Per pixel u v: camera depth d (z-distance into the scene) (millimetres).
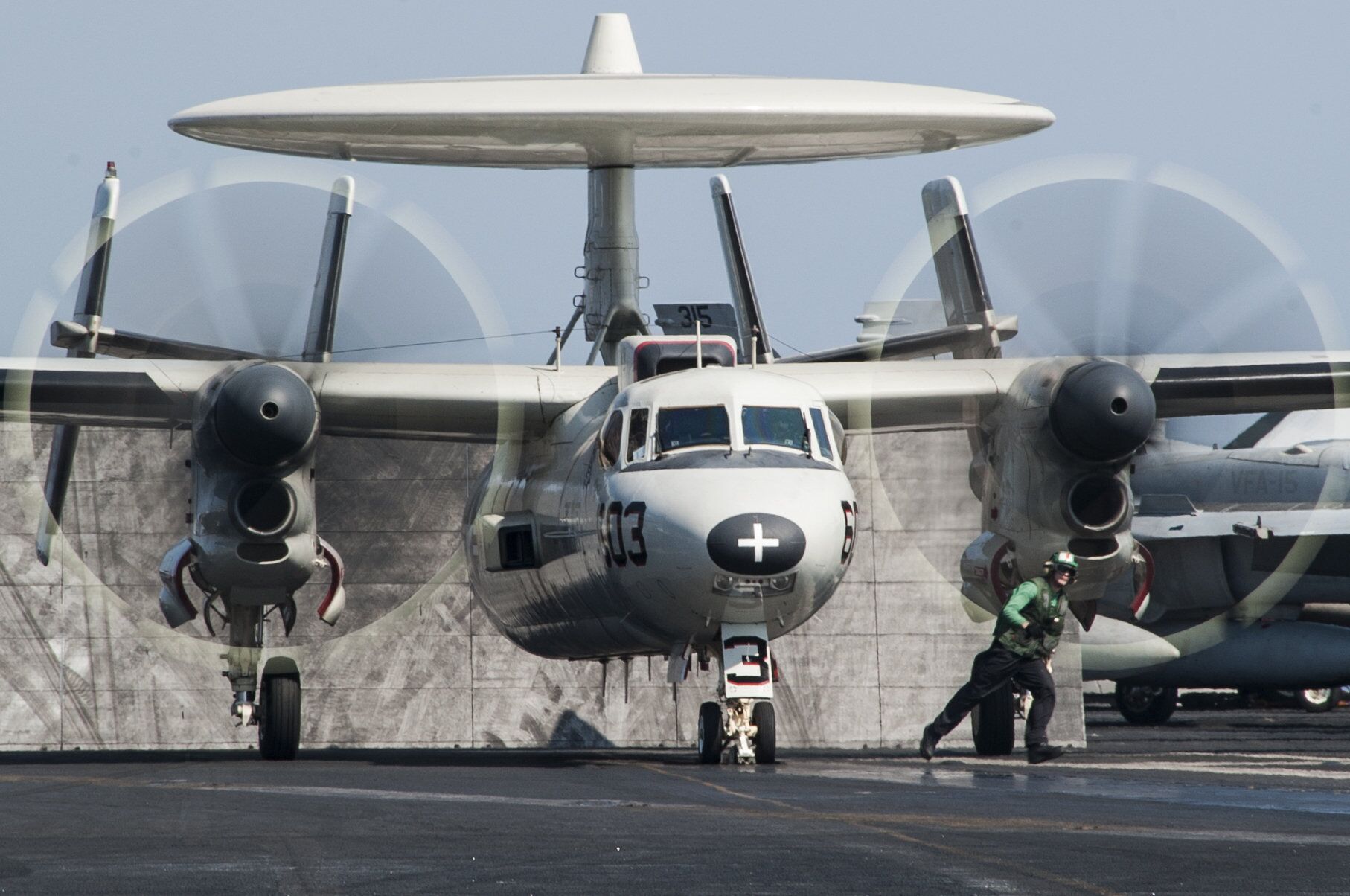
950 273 67562
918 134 74750
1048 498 60438
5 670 83312
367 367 61781
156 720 83875
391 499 84188
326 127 68938
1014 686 60219
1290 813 31641
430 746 84188
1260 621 89812
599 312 76312
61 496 65875
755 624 50000
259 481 57031
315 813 32156
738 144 75812
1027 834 28016
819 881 22828
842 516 49219
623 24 78438
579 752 77438
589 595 55406
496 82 72250
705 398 51656
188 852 26000
